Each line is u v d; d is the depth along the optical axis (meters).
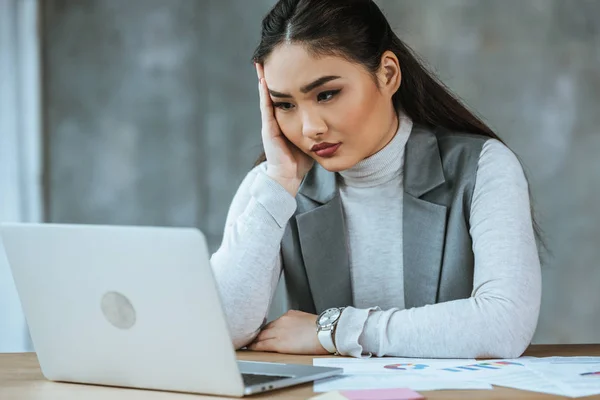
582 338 5.97
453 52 6.08
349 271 2.30
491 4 6.04
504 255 2.02
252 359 1.94
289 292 2.37
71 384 1.71
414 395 1.45
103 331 1.62
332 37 1.97
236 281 2.09
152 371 1.59
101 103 6.39
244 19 6.39
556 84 6.02
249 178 2.33
